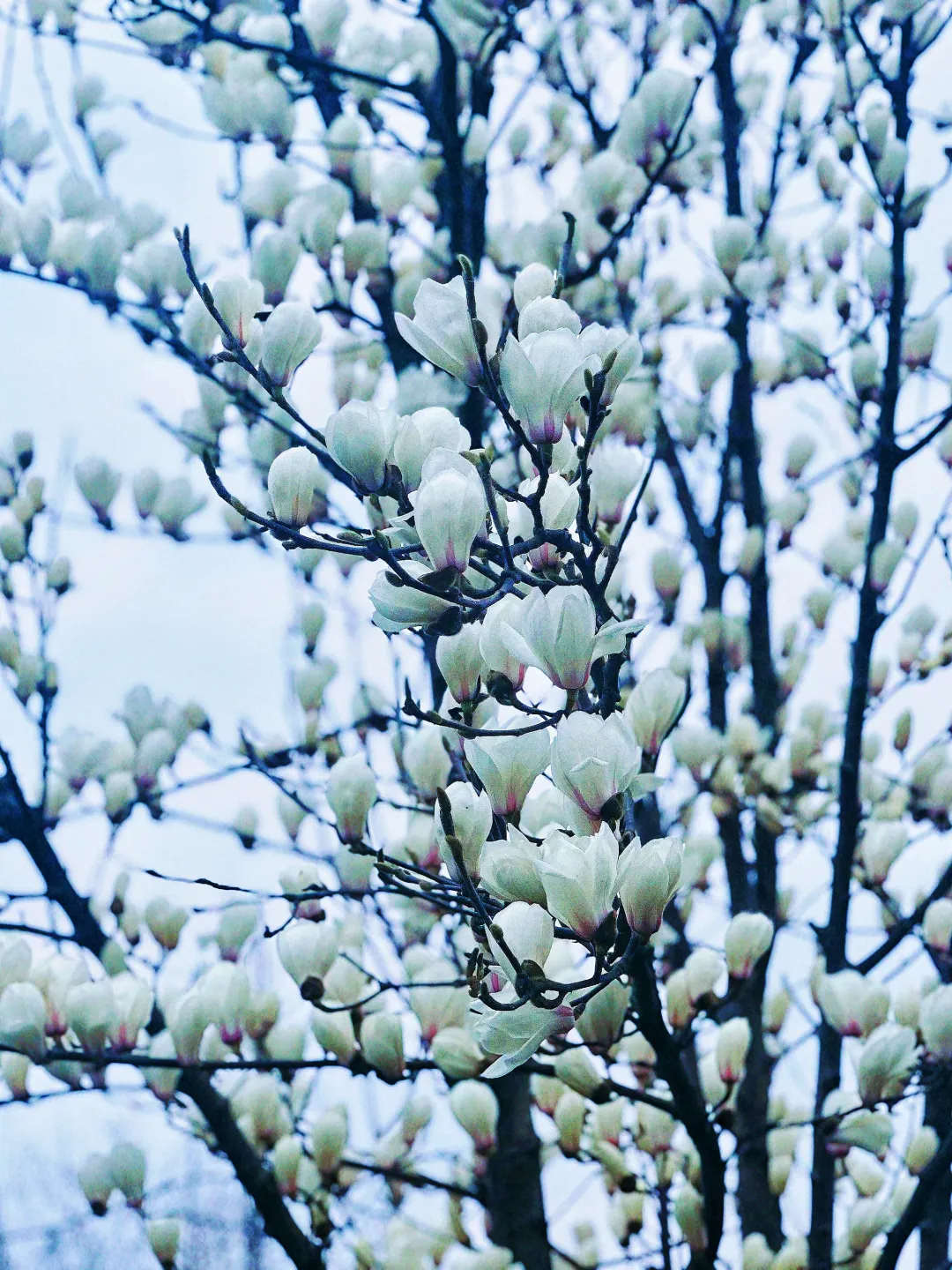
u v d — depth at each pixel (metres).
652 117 2.99
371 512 2.25
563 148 4.35
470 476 2.02
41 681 3.42
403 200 3.38
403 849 2.71
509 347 2.00
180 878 2.33
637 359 2.12
